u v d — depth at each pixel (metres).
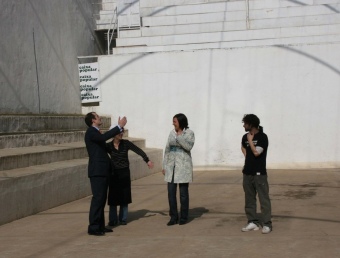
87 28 17.05
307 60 14.68
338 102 14.55
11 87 12.73
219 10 17.19
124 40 17.22
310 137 14.72
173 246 6.88
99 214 7.65
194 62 15.38
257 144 7.50
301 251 6.44
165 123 15.65
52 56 14.69
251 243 6.91
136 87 15.87
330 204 9.53
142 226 8.25
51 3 14.73
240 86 15.08
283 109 14.84
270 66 14.88
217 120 15.23
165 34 17.17
